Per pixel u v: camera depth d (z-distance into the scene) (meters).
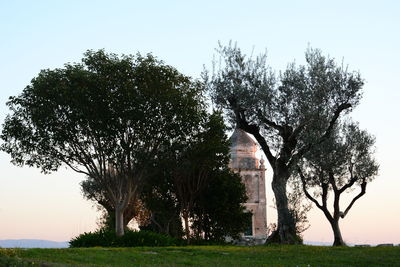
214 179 59.09
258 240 74.50
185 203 56.28
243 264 28.67
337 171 52.94
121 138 46.53
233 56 48.03
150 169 50.41
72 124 46.12
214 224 59.56
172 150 48.97
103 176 50.50
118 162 47.53
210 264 28.45
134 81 46.59
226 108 48.28
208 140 50.78
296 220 51.84
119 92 45.22
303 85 45.66
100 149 46.91
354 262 30.80
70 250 31.55
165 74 47.31
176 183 55.81
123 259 28.91
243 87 46.59
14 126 47.00
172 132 47.25
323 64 47.12
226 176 59.56
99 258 28.73
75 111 45.69
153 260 29.14
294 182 53.31
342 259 31.89
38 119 45.97
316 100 45.72
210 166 54.94
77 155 47.28
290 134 45.94
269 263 29.41
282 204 46.06
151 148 49.28
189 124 47.47
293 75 46.59
